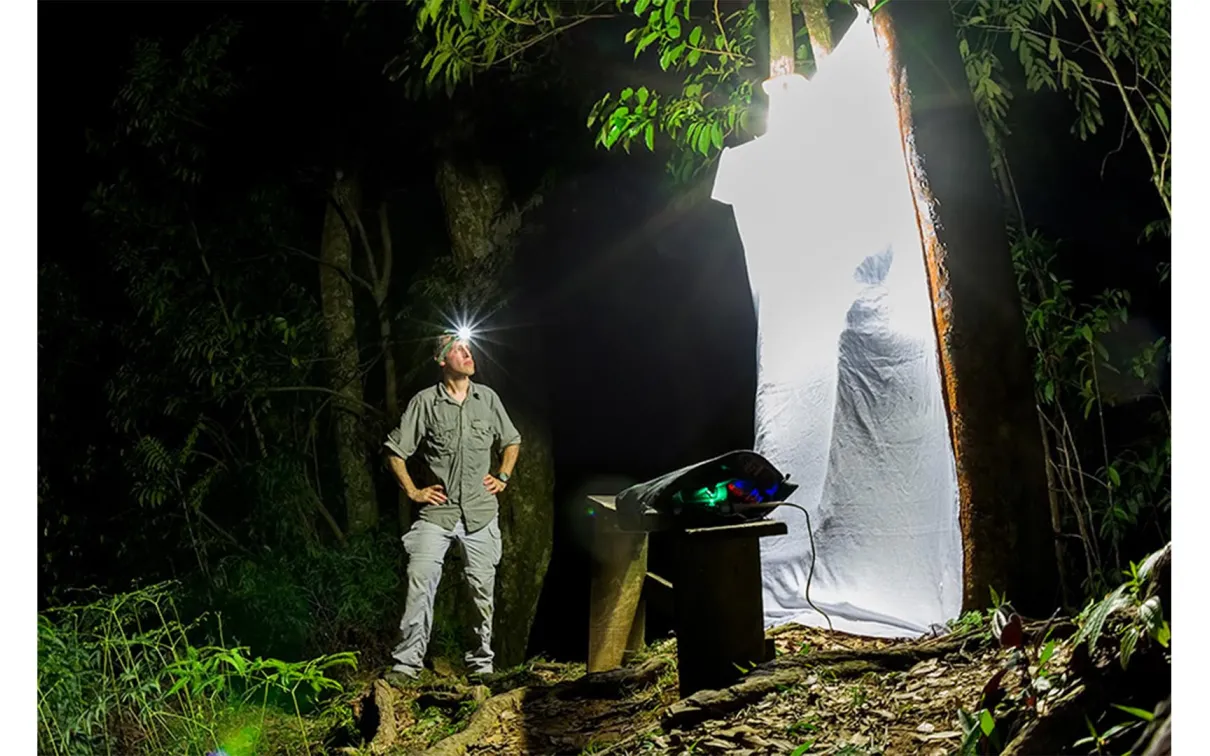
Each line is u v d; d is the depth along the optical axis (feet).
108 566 34.14
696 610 16.81
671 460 30.32
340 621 28.94
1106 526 22.26
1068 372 23.38
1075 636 12.80
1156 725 10.56
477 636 24.49
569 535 31.45
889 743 13.42
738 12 23.36
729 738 14.79
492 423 24.41
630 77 29.22
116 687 19.36
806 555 19.40
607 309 31.09
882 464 18.52
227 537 31.71
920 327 18.22
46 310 34.53
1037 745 11.36
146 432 33.83
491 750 18.44
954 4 23.20
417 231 33.58
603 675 20.07
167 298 32.17
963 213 16.67
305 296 32.83
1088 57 25.68
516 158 31.83
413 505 31.81
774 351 20.36
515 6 23.07
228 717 21.98
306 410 32.53
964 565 16.67
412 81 30.91
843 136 19.29
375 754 19.75
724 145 23.36
